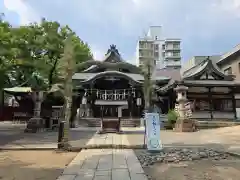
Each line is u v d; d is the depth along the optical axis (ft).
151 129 34.76
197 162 27.76
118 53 118.21
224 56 127.03
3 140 47.91
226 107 98.58
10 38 68.03
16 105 129.18
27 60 73.31
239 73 113.80
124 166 25.34
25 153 34.78
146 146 37.11
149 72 45.21
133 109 107.24
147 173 22.95
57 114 76.13
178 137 52.85
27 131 64.18
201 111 96.89
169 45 275.59
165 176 21.81
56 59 82.23
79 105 106.93
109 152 34.17
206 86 96.58
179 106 72.33
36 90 70.08
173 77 120.88
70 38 42.04
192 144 41.52
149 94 45.21
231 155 31.48
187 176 21.72
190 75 100.78
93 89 104.73
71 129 76.02
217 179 20.74
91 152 34.24
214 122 77.30
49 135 57.47
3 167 25.91
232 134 56.29
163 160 28.27
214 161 28.27
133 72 114.21
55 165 26.86
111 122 63.21
